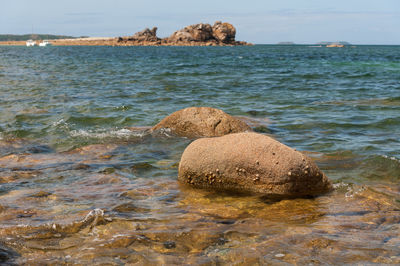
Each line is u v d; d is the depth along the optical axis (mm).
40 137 8008
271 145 5074
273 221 4047
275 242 3508
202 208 4434
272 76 21609
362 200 4695
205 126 7996
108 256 3283
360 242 3492
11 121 9469
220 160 5121
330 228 3832
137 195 4816
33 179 5383
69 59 40438
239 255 3281
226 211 4344
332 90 15641
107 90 15547
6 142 7547
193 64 32281
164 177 5613
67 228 3807
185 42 142750
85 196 4727
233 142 5230
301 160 4969
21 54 55812
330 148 7129
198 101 12867
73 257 3266
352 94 14430
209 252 3352
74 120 9625
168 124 8312
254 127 8828
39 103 12125
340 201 4688
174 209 4379
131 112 10805
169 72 24031
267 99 13320
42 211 4223
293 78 20484
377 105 11820
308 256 3244
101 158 6555
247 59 41531
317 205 4559
